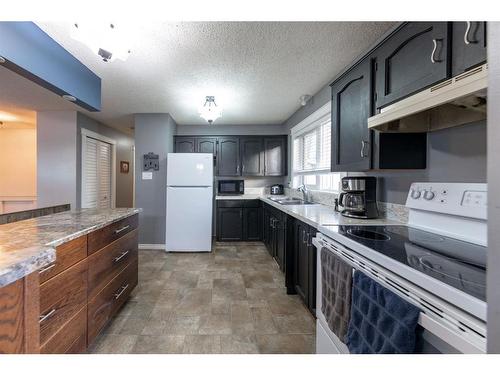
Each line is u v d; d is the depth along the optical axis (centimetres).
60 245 127
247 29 183
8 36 153
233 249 419
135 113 418
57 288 125
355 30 185
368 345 94
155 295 253
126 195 609
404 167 162
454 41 106
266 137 479
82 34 147
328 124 311
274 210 352
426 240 123
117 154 570
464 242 120
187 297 249
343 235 134
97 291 166
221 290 265
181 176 401
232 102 358
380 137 161
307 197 367
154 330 195
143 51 213
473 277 76
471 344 61
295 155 429
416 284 80
